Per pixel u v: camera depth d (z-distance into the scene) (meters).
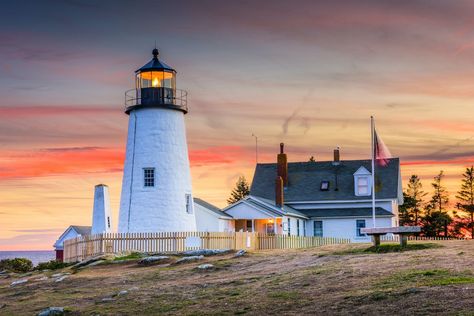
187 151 49.38
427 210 106.00
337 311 20.03
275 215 59.00
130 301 26.08
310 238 55.16
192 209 48.94
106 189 51.50
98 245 41.69
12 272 44.16
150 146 47.28
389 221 66.62
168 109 47.84
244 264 32.38
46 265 43.53
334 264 28.53
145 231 46.62
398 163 71.44
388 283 22.67
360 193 69.00
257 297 23.77
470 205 106.81
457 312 17.91
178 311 23.33
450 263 25.22
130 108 48.03
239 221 61.53
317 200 69.19
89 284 31.58
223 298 24.47
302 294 23.17
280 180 64.69
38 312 26.11
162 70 47.97
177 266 34.72
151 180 47.06
